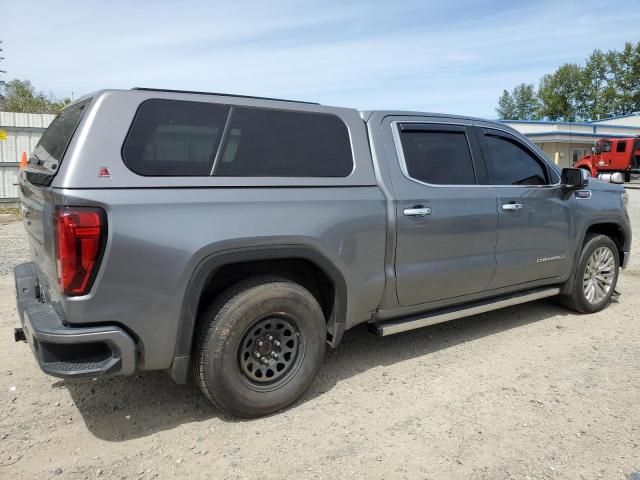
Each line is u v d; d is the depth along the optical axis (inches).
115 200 108.5
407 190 153.8
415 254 155.5
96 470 109.9
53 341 106.3
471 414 134.0
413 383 152.0
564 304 218.4
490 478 108.0
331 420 131.1
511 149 187.5
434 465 112.3
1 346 174.9
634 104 2630.4
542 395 144.5
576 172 190.1
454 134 171.8
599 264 217.0
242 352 125.7
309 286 146.1
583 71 2787.9
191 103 123.6
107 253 107.2
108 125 112.2
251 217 124.0
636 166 1007.6
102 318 108.8
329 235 135.6
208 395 124.6
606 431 126.1
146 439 121.9
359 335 191.5
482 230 170.2
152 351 115.6
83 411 134.1
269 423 129.6
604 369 161.9
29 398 140.1
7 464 111.1
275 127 135.2
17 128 535.5
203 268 118.1
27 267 151.5
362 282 145.2
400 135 158.6
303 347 135.3
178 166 118.6
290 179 133.7
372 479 107.7
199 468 111.1
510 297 189.8
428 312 169.0
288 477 108.3
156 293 113.0
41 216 118.8
